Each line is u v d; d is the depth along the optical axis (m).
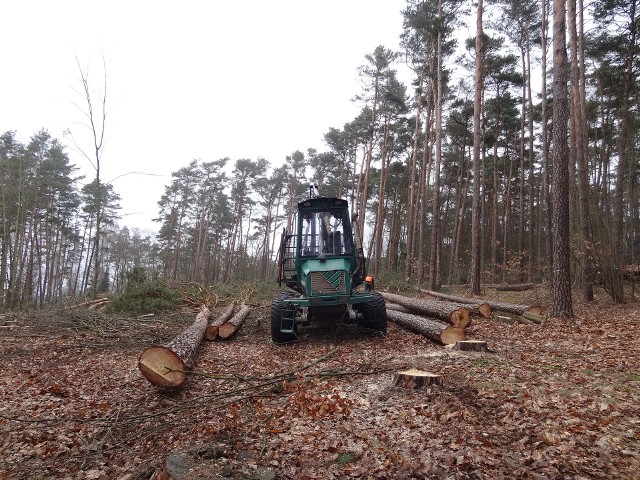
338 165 41.62
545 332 9.47
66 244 44.06
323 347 8.82
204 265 57.62
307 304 9.04
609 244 13.38
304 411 5.02
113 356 8.71
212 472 3.33
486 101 28.27
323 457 3.89
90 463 4.14
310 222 10.16
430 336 8.84
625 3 17.62
